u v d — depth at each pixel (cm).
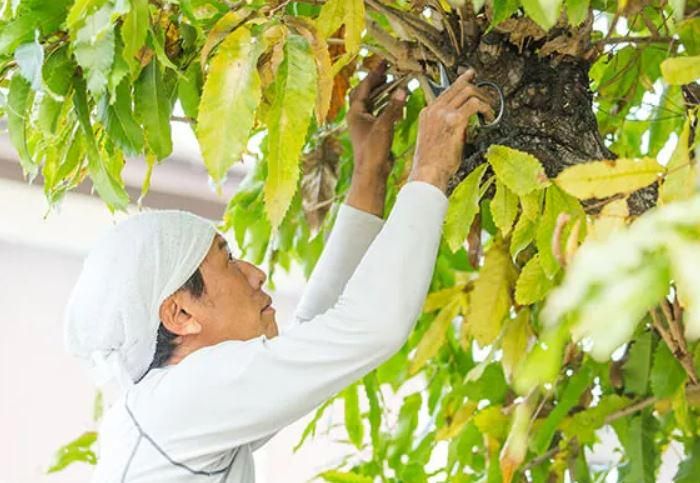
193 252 151
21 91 131
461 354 227
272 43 122
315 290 168
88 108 134
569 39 140
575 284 68
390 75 167
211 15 146
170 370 145
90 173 135
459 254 211
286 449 371
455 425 203
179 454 140
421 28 144
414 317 137
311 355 137
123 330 148
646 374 181
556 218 130
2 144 288
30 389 356
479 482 199
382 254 136
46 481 355
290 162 118
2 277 357
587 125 143
